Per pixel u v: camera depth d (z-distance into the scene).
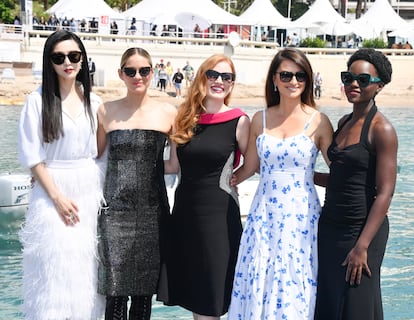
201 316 4.55
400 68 37.12
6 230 8.61
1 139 17.06
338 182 4.03
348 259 3.97
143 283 4.54
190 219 4.50
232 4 59.66
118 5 50.25
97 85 28.72
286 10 56.34
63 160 4.37
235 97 29.77
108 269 4.48
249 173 4.56
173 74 32.34
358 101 3.96
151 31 34.59
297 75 4.24
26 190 8.73
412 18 72.12
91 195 4.42
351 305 3.98
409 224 9.80
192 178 4.48
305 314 4.18
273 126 4.37
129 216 4.49
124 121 4.50
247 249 4.35
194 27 36.28
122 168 4.48
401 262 7.97
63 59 4.24
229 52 32.84
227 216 4.49
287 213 4.25
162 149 4.56
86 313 4.42
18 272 7.31
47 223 4.30
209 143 4.43
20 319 6.01
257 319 4.21
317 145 4.30
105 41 31.80
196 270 4.51
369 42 40.22
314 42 39.19
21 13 34.12
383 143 3.86
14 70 28.08
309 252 4.22
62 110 4.33
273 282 4.22
